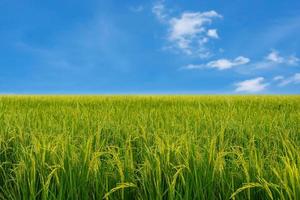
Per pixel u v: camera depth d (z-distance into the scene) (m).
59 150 4.19
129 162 3.78
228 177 3.58
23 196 3.57
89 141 3.99
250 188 3.41
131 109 10.59
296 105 13.62
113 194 3.64
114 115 8.10
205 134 5.49
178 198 3.43
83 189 3.56
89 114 8.15
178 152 3.89
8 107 11.86
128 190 3.63
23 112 9.07
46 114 8.56
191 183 3.45
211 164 3.62
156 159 3.66
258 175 3.38
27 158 4.00
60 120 7.28
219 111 9.52
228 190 3.39
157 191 3.38
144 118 7.16
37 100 16.77
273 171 3.37
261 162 3.62
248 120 6.93
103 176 3.75
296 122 7.25
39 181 3.81
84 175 3.62
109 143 5.66
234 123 6.59
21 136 5.22
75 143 5.02
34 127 6.38
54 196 3.48
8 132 5.80
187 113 8.61
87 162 3.78
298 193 3.03
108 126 6.39
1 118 7.38
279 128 6.04
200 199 3.41
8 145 5.36
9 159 4.78
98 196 3.59
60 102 15.66
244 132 6.26
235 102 15.22
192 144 4.05
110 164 3.83
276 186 3.20
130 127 6.14
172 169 3.71
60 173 3.75
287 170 3.28
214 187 3.49
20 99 17.36
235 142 5.59
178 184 3.47
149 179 3.58
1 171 4.38
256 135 5.59
